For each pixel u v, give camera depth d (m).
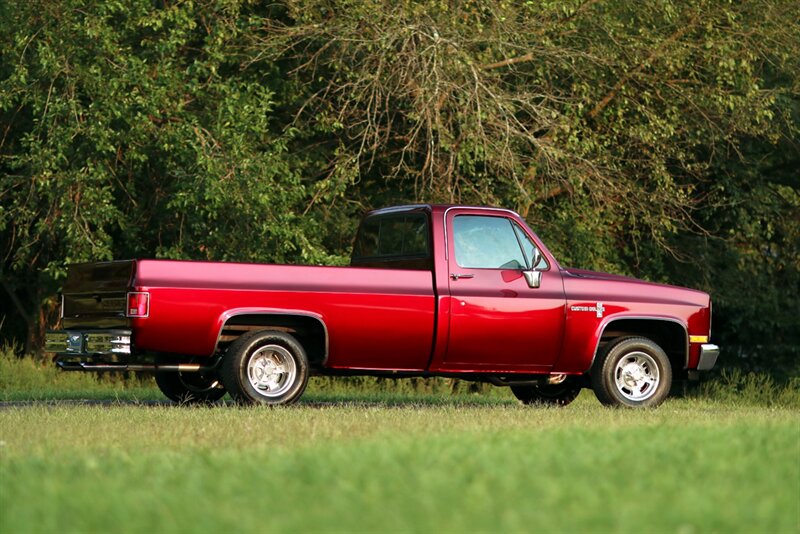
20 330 36.41
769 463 10.19
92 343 17.59
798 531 7.36
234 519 7.54
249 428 13.40
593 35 32.47
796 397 31.45
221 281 17.70
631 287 20.08
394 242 19.77
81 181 28.22
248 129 28.47
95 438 12.61
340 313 18.25
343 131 31.48
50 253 32.53
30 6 28.55
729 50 32.66
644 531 7.13
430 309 18.69
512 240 19.44
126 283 17.45
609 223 33.72
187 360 19.08
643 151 32.91
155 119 29.36
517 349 19.23
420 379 31.31
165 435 12.77
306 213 31.11
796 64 34.16
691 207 34.81
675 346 20.78
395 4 29.05
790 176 39.47
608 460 9.93
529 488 8.49
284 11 32.09
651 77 33.03
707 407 21.97
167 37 30.23
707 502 7.97
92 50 28.38
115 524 7.49
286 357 18.20
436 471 9.13
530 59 30.70
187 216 29.91
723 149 36.41
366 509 7.75
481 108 28.19
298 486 8.63
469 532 7.07
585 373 20.66
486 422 14.59
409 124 30.78
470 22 30.48
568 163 29.48
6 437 12.80
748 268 38.81
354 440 11.90
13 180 29.11
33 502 8.27
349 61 30.23
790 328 39.56
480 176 29.42
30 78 28.89
